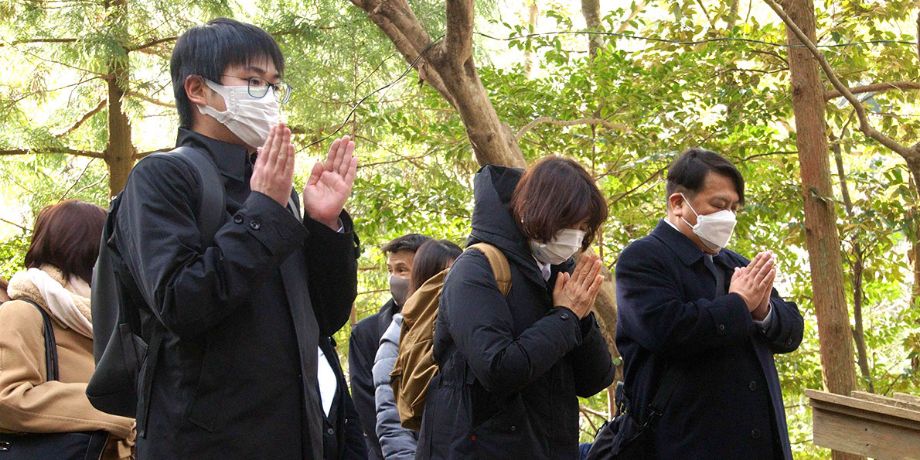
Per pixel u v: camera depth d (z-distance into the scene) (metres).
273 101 2.32
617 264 3.43
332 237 2.33
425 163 10.81
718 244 3.36
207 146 2.28
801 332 3.38
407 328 3.12
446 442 2.65
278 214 2.08
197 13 10.20
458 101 5.91
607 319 6.73
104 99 11.70
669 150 7.38
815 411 3.01
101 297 2.34
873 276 7.86
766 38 7.71
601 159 7.96
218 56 2.27
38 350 2.91
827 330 6.47
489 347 2.54
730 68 7.78
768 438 3.20
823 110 6.58
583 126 8.23
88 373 3.00
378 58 9.40
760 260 3.23
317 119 9.36
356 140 9.70
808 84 6.54
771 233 8.95
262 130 2.30
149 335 2.18
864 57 7.63
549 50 7.75
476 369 2.54
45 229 3.05
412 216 8.42
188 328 2.00
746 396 3.20
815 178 6.52
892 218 7.17
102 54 9.56
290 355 2.20
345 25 9.48
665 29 7.77
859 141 7.62
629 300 3.30
